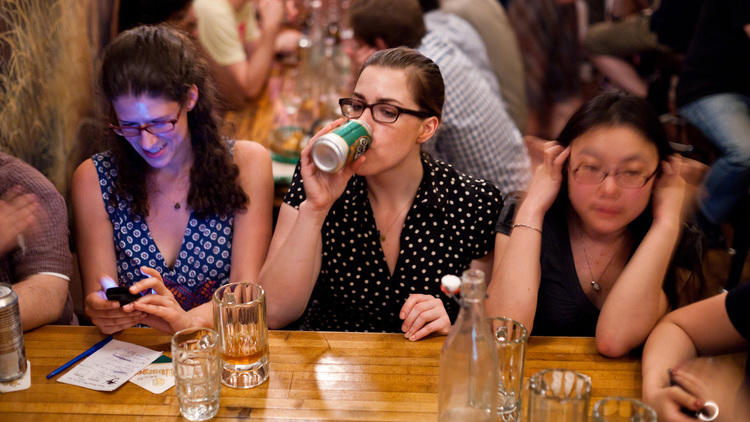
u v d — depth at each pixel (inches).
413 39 97.9
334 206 65.4
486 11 122.3
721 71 114.5
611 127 55.8
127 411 47.2
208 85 67.0
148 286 56.8
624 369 53.9
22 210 63.0
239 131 113.5
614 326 55.5
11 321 48.6
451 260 66.4
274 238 65.3
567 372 42.2
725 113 113.4
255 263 69.8
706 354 54.7
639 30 149.2
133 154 66.7
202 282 70.9
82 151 91.7
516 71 127.3
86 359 53.1
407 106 57.6
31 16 74.7
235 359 49.6
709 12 114.2
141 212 68.0
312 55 132.3
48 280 61.8
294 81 138.1
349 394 49.4
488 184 67.0
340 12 161.5
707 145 115.8
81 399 48.4
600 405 40.2
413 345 55.6
